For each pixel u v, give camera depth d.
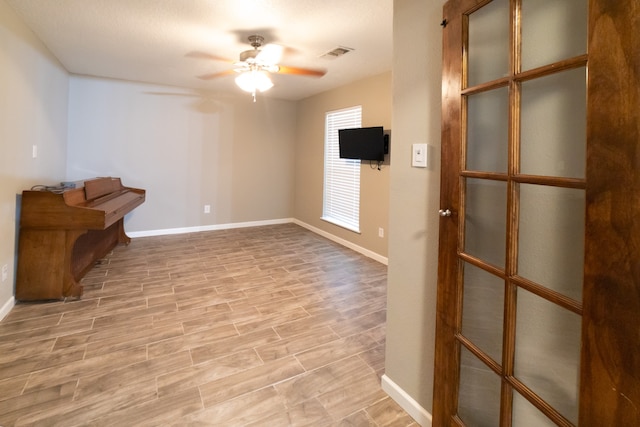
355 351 2.29
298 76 4.38
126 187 4.78
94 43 3.32
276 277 3.68
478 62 1.28
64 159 4.39
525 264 1.11
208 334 2.47
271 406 1.76
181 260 4.18
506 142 1.18
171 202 5.45
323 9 2.53
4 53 2.53
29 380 1.91
